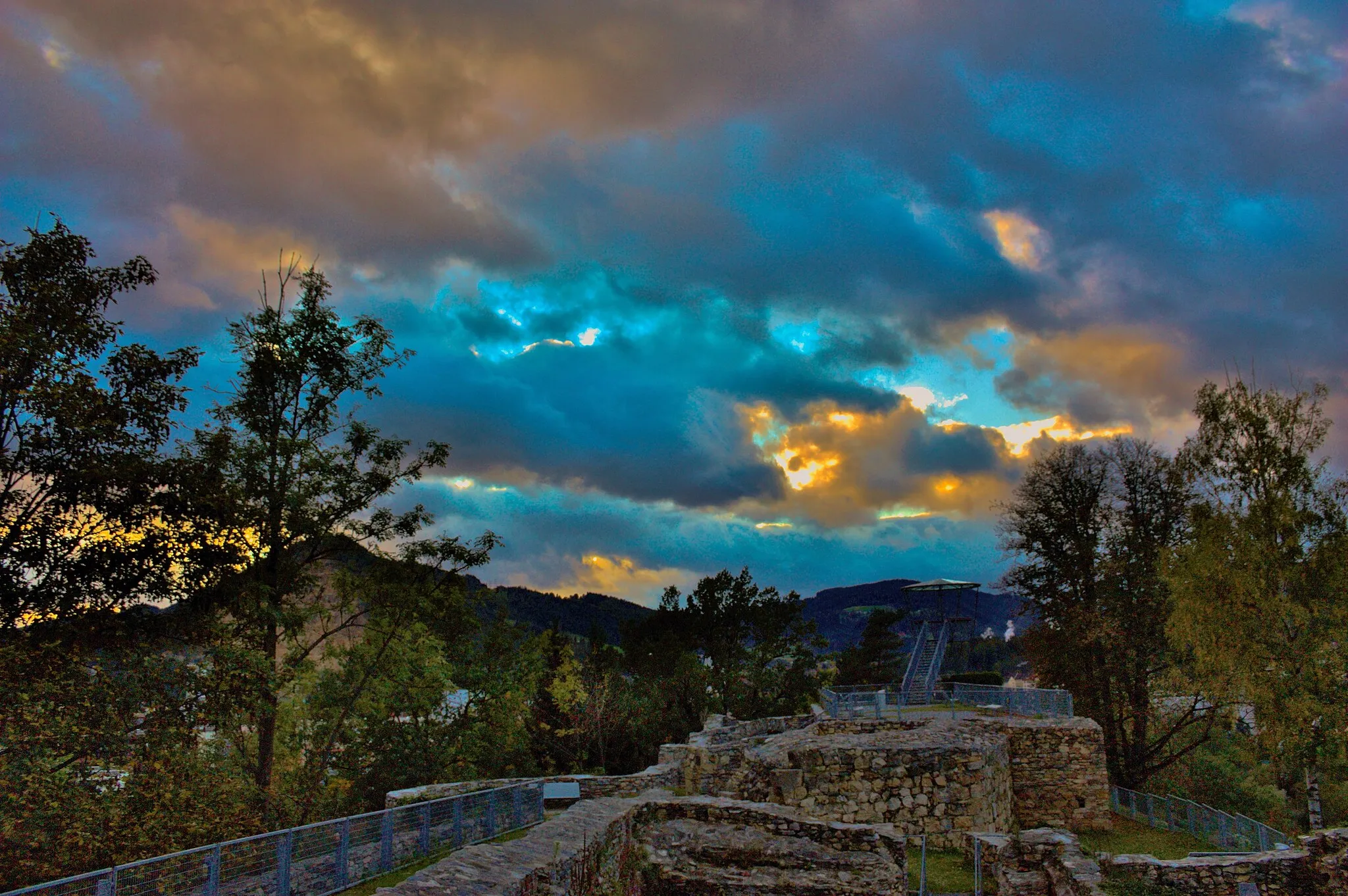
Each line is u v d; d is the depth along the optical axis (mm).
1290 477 32219
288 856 11297
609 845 14203
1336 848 18156
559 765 50375
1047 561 44406
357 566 32188
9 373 20312
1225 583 31891
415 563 32125
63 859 18500
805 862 15625
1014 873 18562
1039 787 29156
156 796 20594
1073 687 41781
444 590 33938
